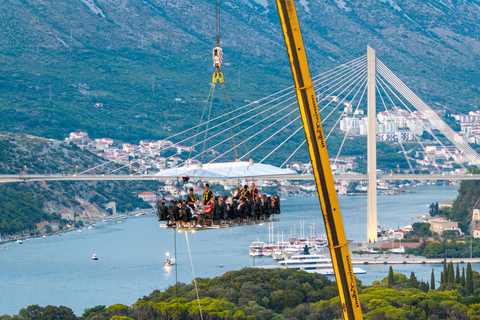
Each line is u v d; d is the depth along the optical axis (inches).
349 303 1496.1
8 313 5949.8
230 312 4106.8
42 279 7603.4
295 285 4864.7
